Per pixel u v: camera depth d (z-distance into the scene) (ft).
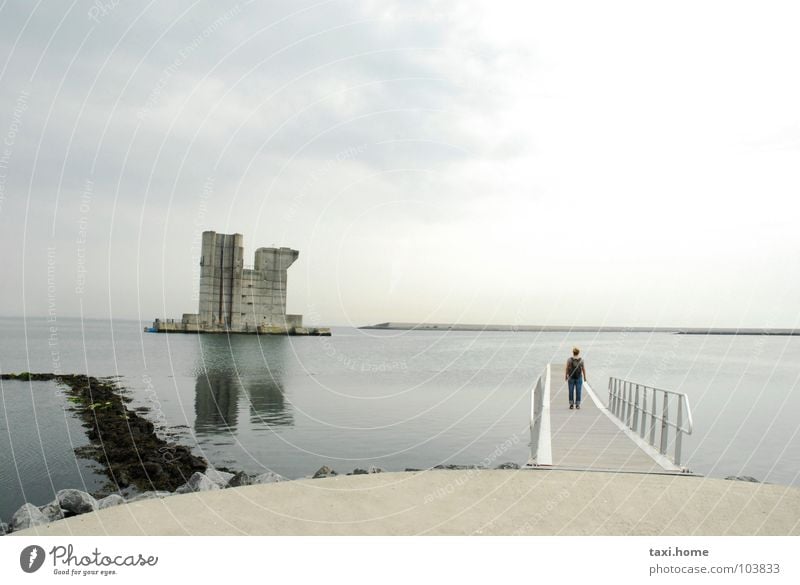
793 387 145.89
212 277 378.73
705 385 151.43
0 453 62.13
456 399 118.73
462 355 327.88
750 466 55.52
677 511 18.40
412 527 17.01
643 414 36.86
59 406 102.37
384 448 67.36
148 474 51.90
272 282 403.95
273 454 63.26
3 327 638.12
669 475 22.86
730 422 82.58
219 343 353.51
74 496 31.60
